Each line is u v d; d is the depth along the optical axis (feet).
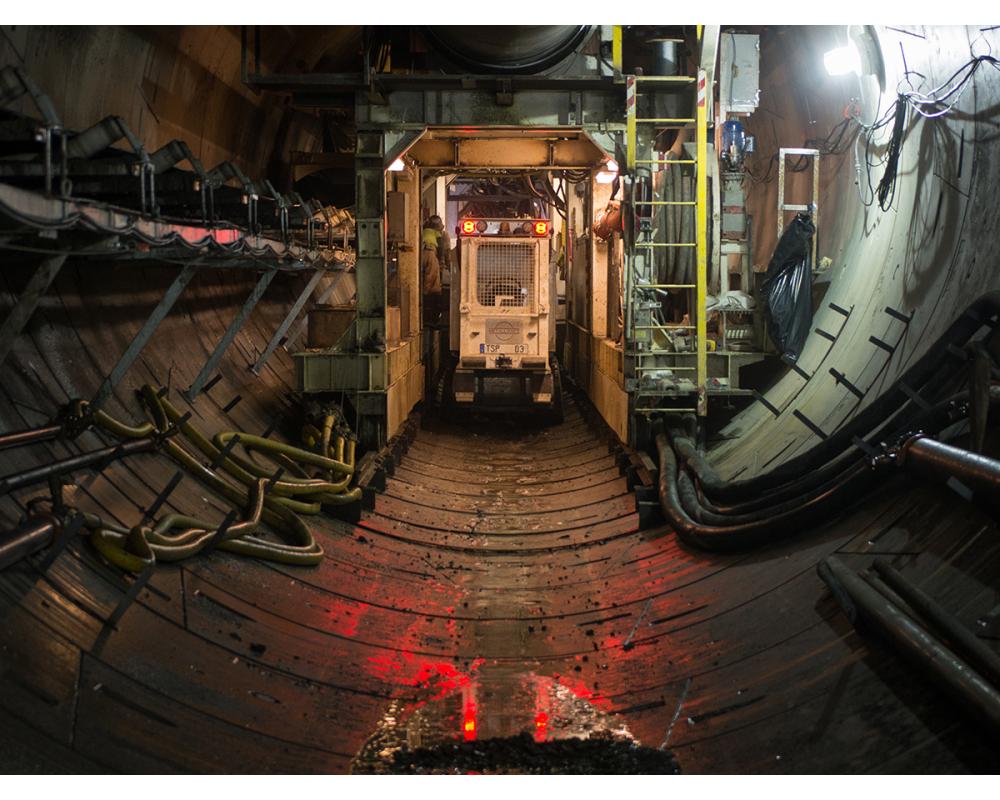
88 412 23.13
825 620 19.02
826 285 37.45
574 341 65.46
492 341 54.39
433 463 42.37
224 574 22.33
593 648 22.20
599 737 17.49
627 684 19.88
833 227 38.50
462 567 28.94
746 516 24.80
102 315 29.37
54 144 17.62
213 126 39.70
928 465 19.35
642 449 37.04
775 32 40.04
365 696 19.39
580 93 37.22
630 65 42.27
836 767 14.49
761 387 38.86
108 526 20.11
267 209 28.58
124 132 17.63
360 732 17.74
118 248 18.34
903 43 30.09
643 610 23.93
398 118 37.42
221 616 20.40
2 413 21.56
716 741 16.58
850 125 36.04
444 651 22.36
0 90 14.94
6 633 15.38
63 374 25.14
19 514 18.93
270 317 49.37
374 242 38.06
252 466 28.86
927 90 28.45
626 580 26.53
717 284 36.91
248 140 44.65
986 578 16.56
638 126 37.14
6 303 24.07
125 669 16.62
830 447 24.18
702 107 34.63
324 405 38.86
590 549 30.01
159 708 16.10
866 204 34.14
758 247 48.88
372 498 32.24
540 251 54.29
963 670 14.16
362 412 38.37
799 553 22.54
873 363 28.04
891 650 16.67
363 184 37.88
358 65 52.34
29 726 13.82
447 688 20.07
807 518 22.86
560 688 20.04
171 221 19.03
